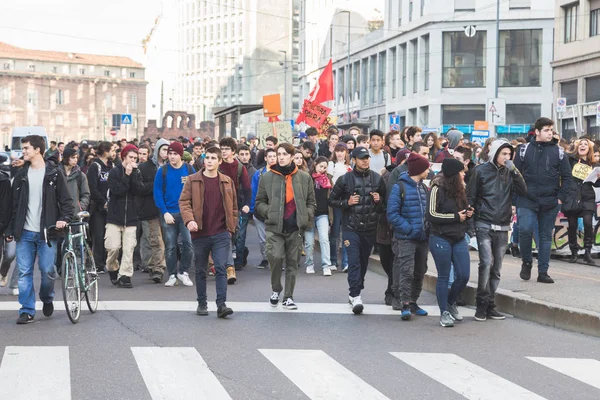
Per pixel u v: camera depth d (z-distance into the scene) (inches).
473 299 554.3
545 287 559.2
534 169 579.5
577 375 364.2
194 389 333.7
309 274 709.3
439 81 2608.3
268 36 6254.9
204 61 6811.0
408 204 500.7
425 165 502.6
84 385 338.6
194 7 6958.7
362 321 494.3
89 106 6835.6
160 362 380.2
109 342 426.0
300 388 336.5
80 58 7012.8
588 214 706.8
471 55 2586.1
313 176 701.3
